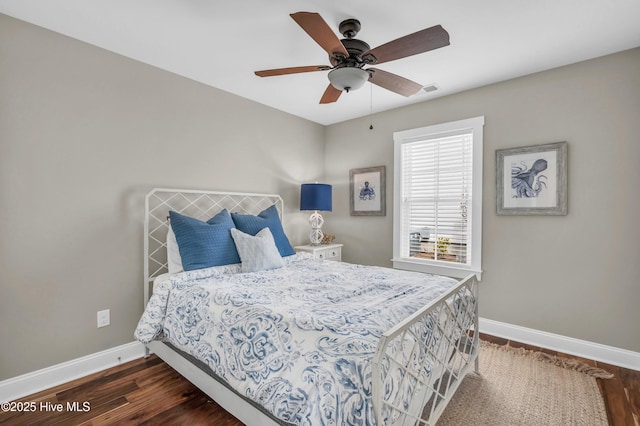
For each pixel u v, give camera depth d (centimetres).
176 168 276
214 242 242
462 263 312
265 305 161
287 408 111
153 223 262
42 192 206
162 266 267
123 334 244
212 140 303
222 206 312
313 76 280
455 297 185
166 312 205
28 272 201
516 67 258
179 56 244
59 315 214
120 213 242
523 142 275
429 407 178
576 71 250
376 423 107
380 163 375
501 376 220
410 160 351
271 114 359
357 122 396
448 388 177
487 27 202
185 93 281
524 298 277
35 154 203
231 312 165
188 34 213
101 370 230
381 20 194
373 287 201
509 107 281
